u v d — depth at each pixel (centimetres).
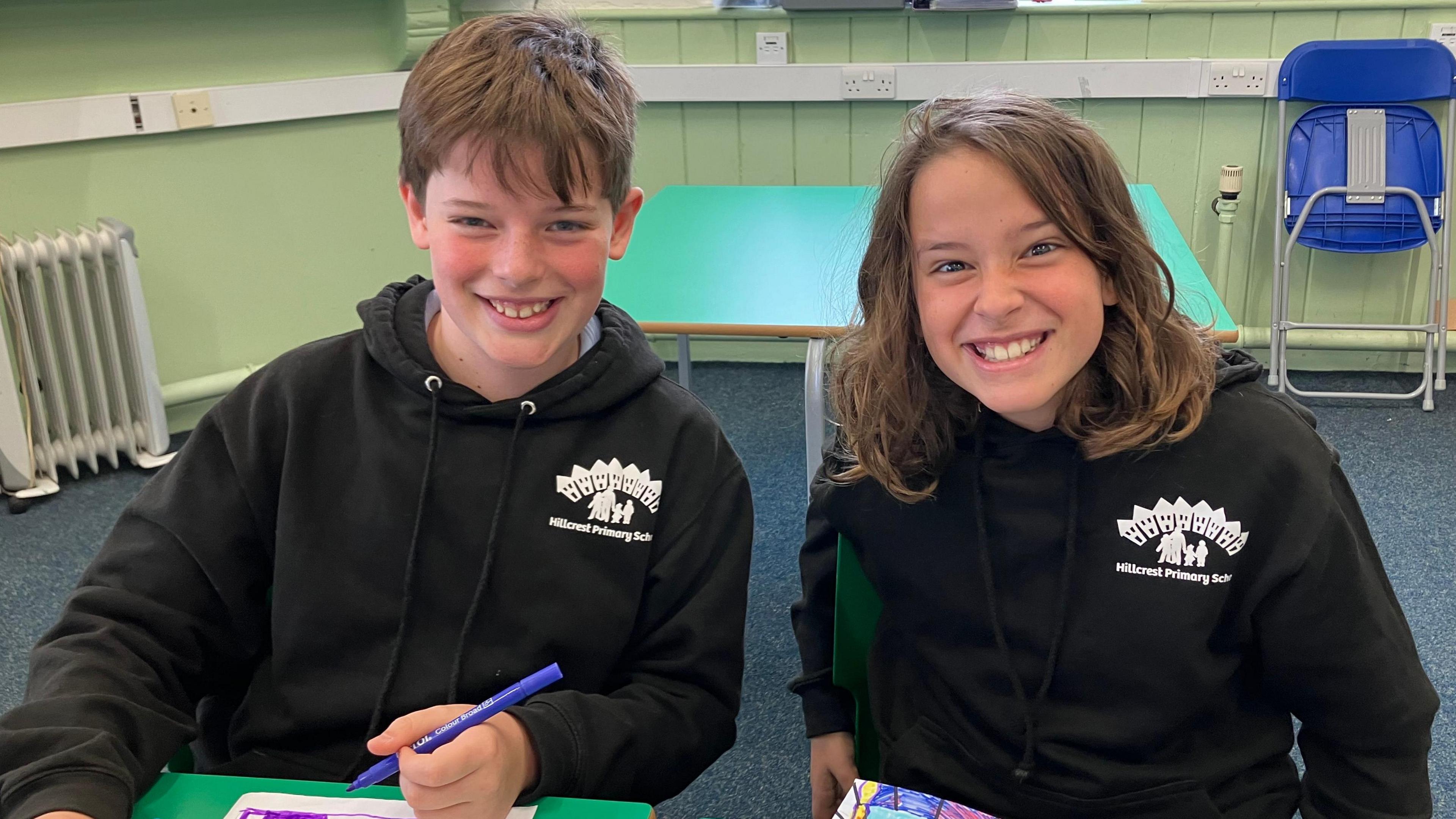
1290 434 103
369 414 113
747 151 354
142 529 111
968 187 96
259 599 115
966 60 333
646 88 348
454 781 83
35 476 300
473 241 100
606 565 110
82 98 293
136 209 310
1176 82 324
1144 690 106
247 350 335
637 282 218
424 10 317
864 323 115
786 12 335
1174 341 104
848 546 121
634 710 103
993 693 112
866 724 127
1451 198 328
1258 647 109
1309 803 113
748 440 320
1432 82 306
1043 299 97
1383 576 109
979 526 109
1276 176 326
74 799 84
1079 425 105
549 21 108
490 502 111
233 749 113
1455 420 320
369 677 109
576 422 112
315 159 328
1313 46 307
